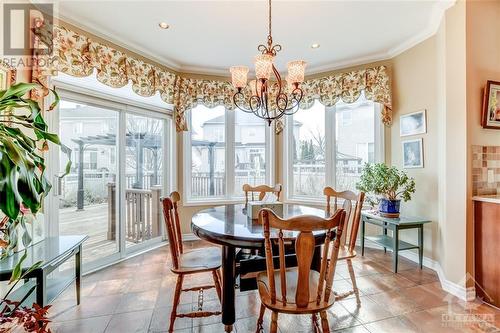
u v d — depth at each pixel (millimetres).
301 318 2072
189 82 3936
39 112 1271
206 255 2230
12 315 1182
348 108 3979
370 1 2438
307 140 4309
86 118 3055
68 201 2879
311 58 3701
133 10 2553
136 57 3340
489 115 2408
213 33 2996
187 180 4156
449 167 2523
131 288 2578
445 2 2471
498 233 2199
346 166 3994
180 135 4074
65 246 2057
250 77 4273
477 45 2414
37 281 1654
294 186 4402
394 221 2922
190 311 2172
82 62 2682
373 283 2639
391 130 3586
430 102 3047
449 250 2500
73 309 2195
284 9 2541
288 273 1841
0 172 973
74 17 2646
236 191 4402
